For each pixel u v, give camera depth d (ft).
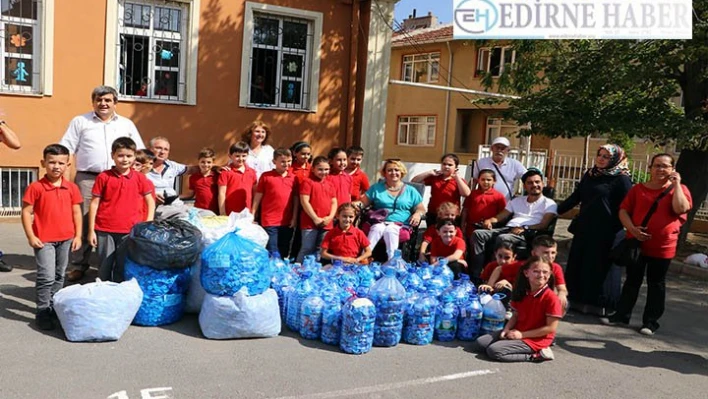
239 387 12.95
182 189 33.60
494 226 22.29
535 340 15.80
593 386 14.34
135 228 16.30
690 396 14.08
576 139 68.33
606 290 20.02
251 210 22.54
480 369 14.94
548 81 34.35
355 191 24.80
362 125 37.50
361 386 13.43
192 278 17.16
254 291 15.97
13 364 13.41
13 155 30.22
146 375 13.25
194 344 15.26
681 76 31.19
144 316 16.19
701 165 32.24
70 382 12.68
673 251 18.19
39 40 30.40
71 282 20.25
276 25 35.83
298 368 14.19
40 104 30.42
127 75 32.48
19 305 17.61
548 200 21.91
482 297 17.56
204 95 33.78
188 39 33.09
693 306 22.56
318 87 36.81
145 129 32.60
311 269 18.19
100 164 20.61
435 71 80.28
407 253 23.36
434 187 23.99
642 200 18.25
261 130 24.68
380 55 37.42
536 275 15.69
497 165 24.97
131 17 32.17
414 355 15.64
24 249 25.12
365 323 15.23
